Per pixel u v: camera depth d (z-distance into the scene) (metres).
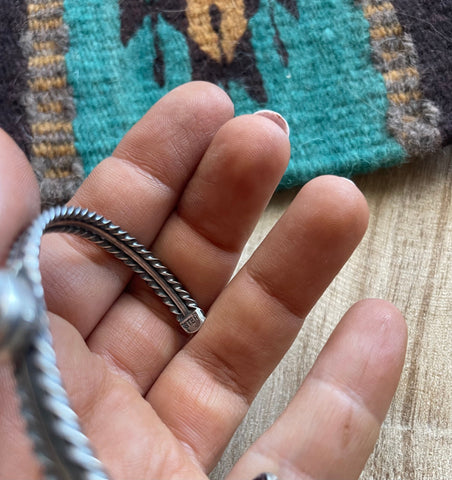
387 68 0.14
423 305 0.13
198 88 0.11
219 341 0.10
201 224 0.11
